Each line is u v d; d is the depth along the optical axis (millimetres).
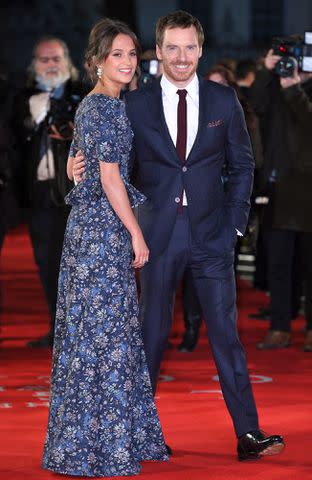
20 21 41438
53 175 11609
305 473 7086
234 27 43094
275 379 10359
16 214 28031
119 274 7234
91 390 7125
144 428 7383
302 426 8391
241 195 7543
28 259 23078
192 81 7457
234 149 7531
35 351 12188
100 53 7246
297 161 11797
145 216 7492
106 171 7152
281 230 12070
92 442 7074
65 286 7328
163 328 7531
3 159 12047
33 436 8094
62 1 41375
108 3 38469
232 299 7555
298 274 13562
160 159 7422
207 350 12141
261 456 7488
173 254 7477
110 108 7176
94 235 7223
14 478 6992
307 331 12117
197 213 7441
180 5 43438
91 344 7160
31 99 11859
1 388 9953
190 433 8180
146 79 11609
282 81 11641
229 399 7496
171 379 10391
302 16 43312
